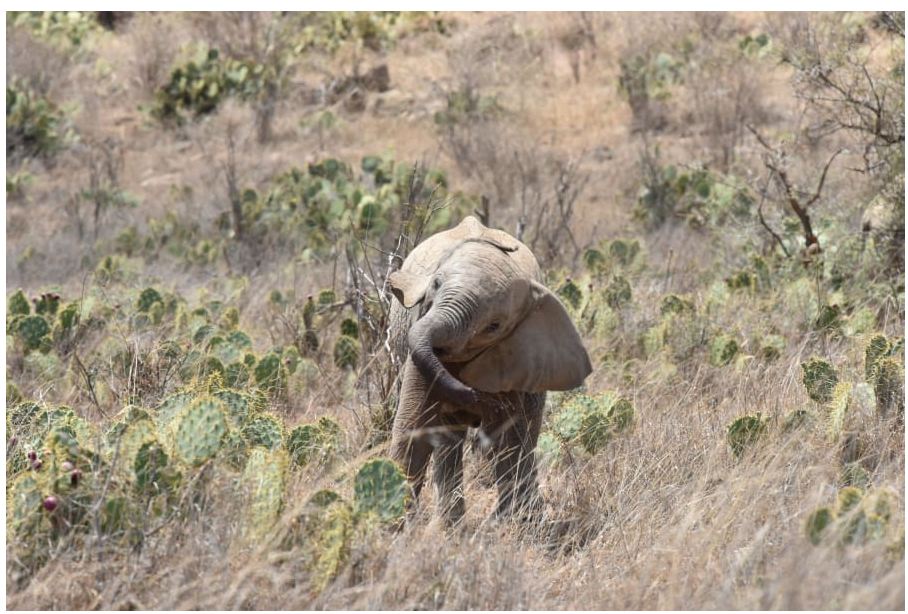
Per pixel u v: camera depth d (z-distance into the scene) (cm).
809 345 1498
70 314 1531
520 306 965
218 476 879
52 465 858
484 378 977
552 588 888
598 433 1100
